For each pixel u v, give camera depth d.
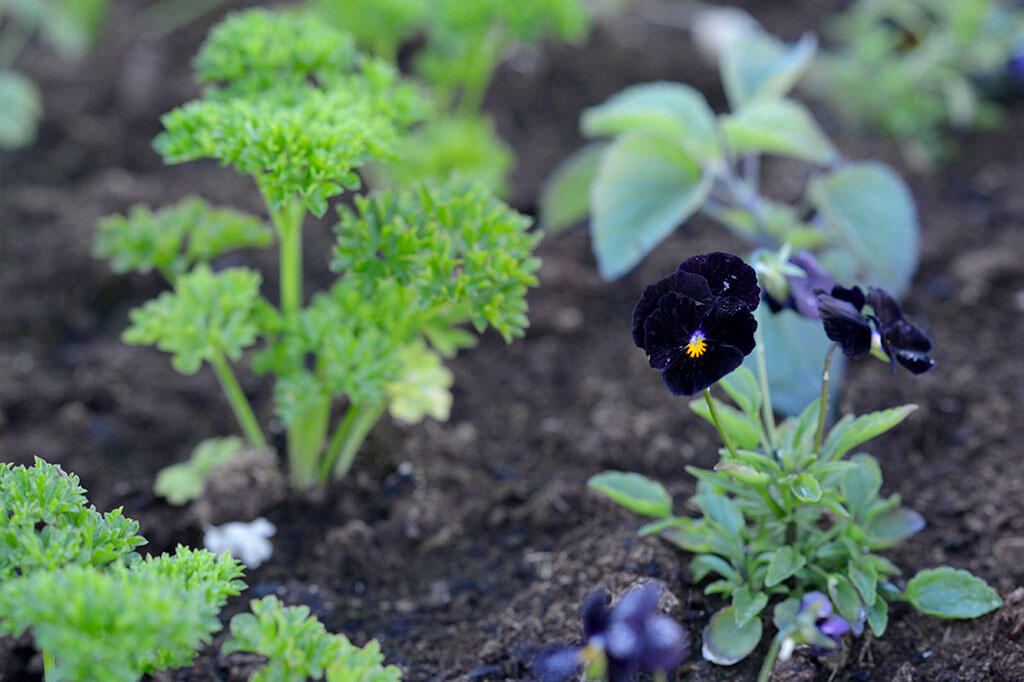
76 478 0.68
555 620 0.75
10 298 0.95
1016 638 0.73
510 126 1.12
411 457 0.85
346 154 0.73
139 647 0.62
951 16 1.06
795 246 0.90
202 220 0.82
